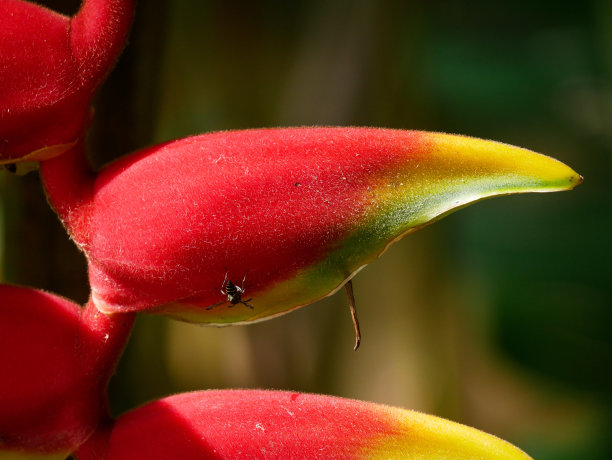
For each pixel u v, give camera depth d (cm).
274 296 25
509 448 25
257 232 25
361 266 25
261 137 25
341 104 57
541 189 24
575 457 67
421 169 25
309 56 57
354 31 57
